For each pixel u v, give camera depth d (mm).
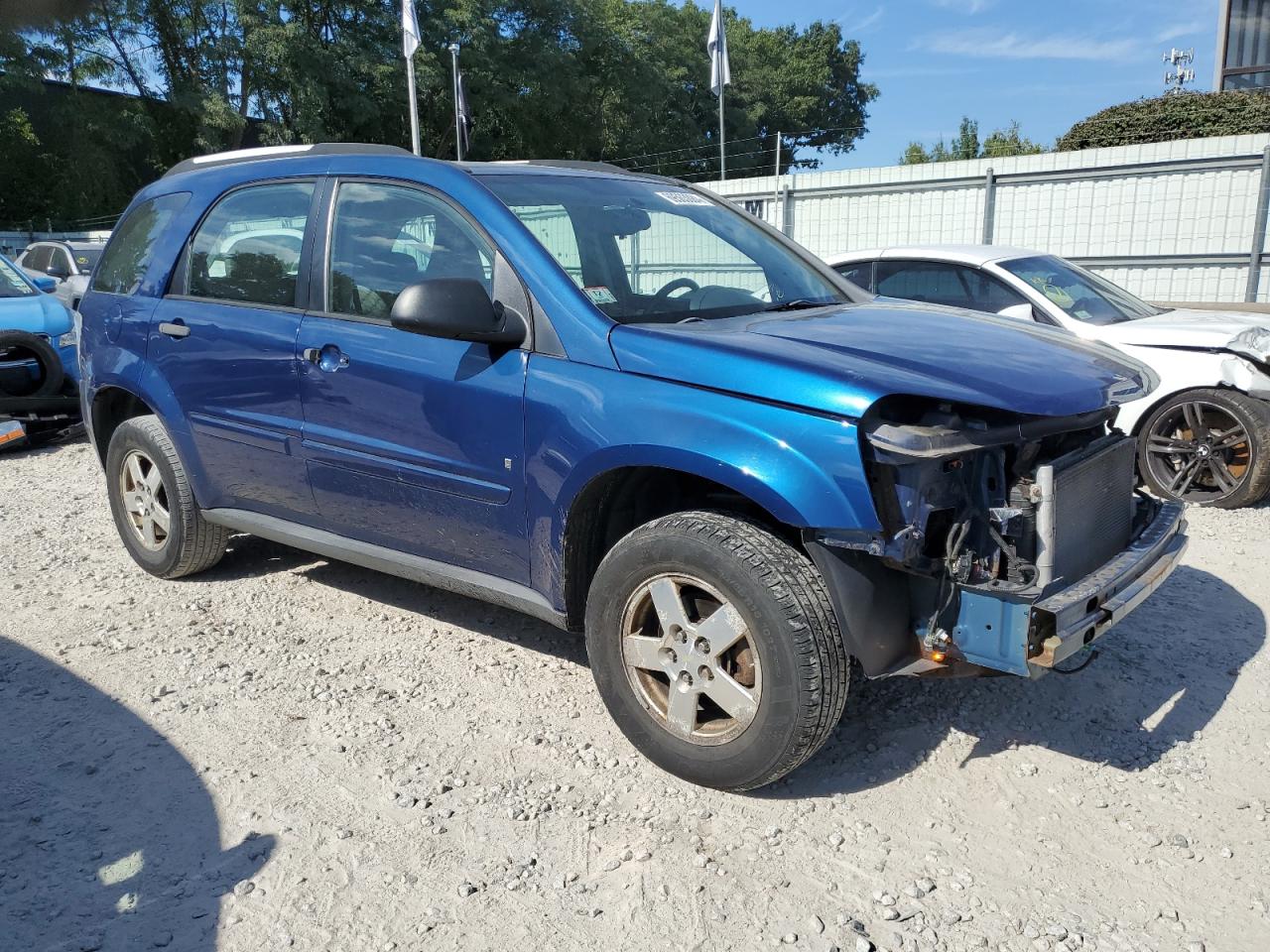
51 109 36188
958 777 3143
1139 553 3129
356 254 3832
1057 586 2779
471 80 41000
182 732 3469
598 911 2553
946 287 7078
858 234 16922
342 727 3496
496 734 3443
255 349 4047
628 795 3064
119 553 5422
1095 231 14836
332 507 3984
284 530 4234
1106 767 3199
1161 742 3344
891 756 3264
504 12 43406
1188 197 14086
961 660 2801
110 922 2527
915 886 2625
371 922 2525
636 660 3123
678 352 2988
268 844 2838
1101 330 6324
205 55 36406
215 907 2584
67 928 2506
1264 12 23141
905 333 3250
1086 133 22516
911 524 2674
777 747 2832
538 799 3045
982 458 2793
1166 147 14078
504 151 46844
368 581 4918
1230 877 2658
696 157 55969
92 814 2988
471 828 2906
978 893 2604
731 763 2934
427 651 4117
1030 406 2707
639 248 3756
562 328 3221
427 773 3201
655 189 4207
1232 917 2502
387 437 3650
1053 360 3094
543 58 42656
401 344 3586
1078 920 2498
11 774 3209
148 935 2482
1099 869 2699
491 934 2477
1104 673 3828
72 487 7047
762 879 2668
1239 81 23812
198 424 4375
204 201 4480
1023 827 2887
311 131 37375
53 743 3402
